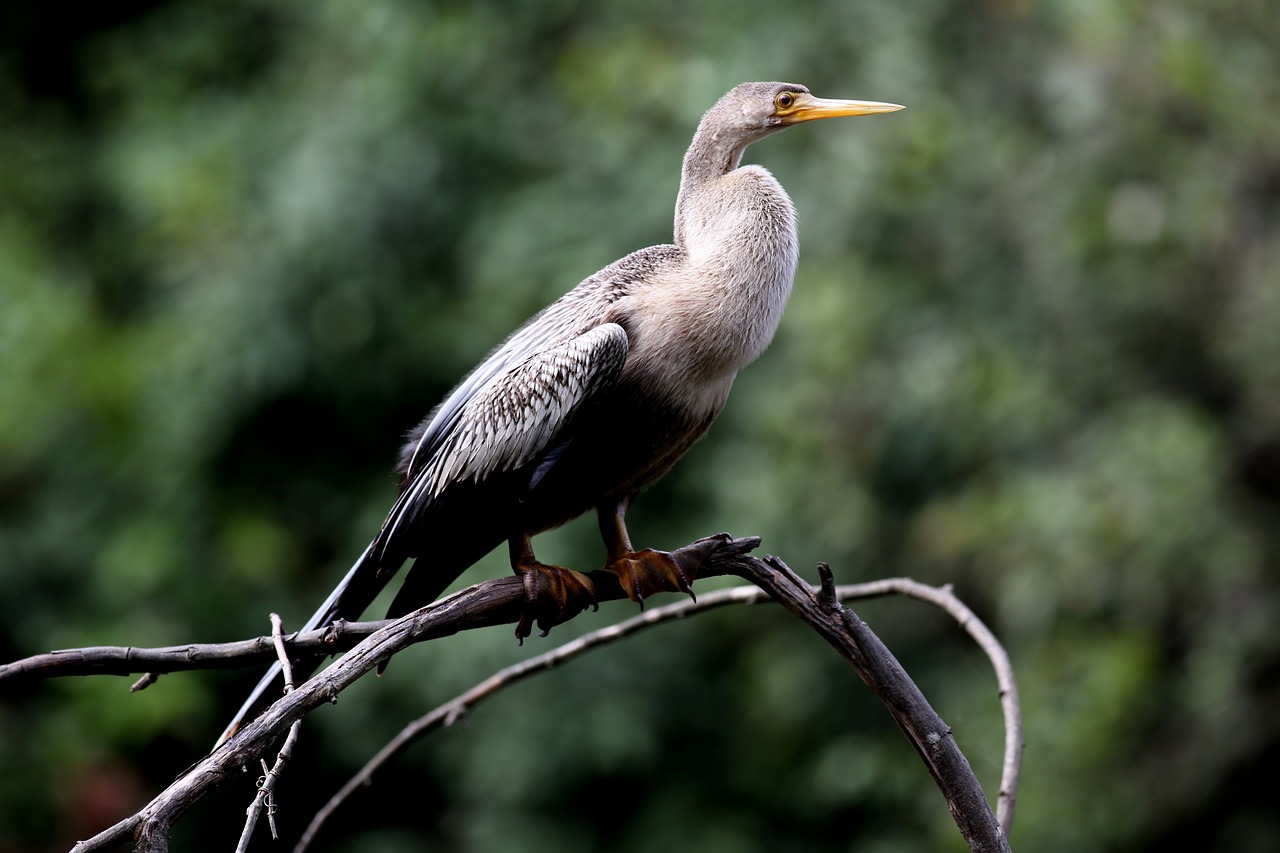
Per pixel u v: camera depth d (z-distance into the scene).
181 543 13.36
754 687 13.17
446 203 13.52
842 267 11.89
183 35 15.66
